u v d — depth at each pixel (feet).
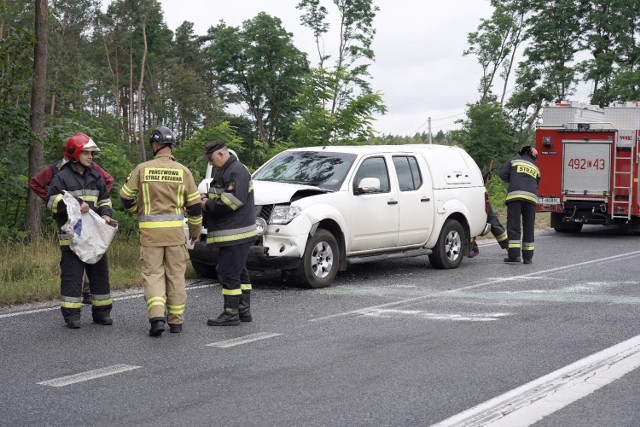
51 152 54.85
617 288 36.73
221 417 17.61
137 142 241.14
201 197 28.40
